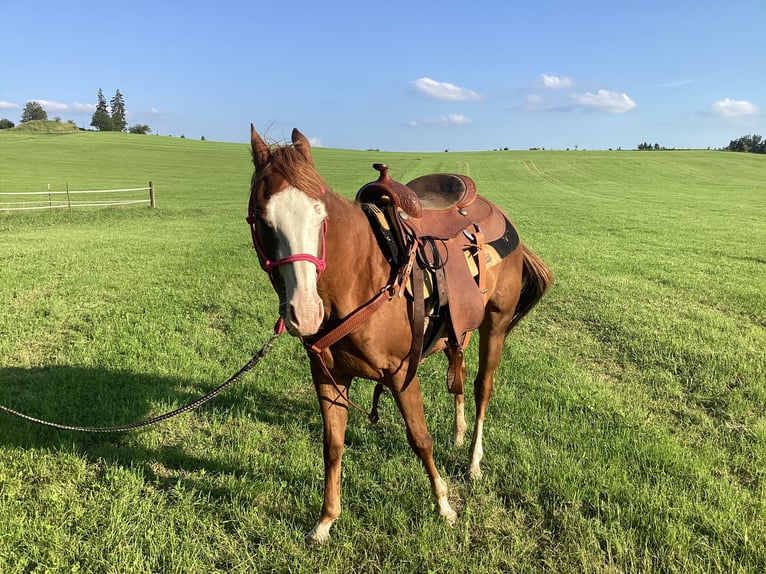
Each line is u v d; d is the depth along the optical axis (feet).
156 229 50.31
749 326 21.21
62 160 149.59
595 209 75.36
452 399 14.55
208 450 12.12
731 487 10.19
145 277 27.89
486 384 11.47
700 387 15.19
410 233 8.48
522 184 126.93
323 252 6.91
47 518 9.44
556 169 165.89
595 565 8.43
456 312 9.01
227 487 10.55
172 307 22.68
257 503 10.25
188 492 10.47
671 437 12.23
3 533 9.05
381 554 8.94
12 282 25.50
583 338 19.98
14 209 60.75
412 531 9.33
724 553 8.50
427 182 11.96
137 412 13.50
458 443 12.21
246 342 18.84
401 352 8.32
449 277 9.12
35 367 16.25
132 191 97.30
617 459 11.12
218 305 23.31
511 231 11.79
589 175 150.82
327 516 9.18
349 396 14.58
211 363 16.78
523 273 12.78
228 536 9.25
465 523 9.46
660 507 9.66
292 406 14.39
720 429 12.86
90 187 100.17
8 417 12.91
